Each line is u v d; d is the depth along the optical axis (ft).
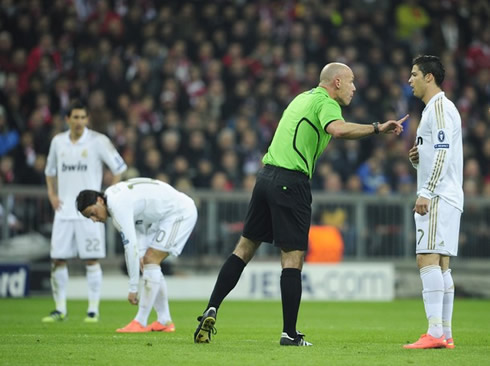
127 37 252.01
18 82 236.02
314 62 261.03
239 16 267.18
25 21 244.63
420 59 88.99
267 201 88.99
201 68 251.80
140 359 75.77
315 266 208.54
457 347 90.17
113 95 236.02
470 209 221.05
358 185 227.61
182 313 154.61
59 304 133.39
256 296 207.00
